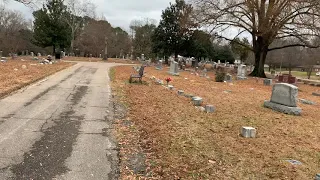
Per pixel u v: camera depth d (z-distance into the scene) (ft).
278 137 25.07
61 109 30.86
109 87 48.60
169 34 149.18
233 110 35.68
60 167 16.61
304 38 101.86
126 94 42.16
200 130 24.98
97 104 34.47
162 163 17.61
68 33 166.40
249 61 204.85
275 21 96.07
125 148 20.18
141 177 15.89
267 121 31.07
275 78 106.22
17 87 41.78
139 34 221.46
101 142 21.21
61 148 19.54
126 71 84.23
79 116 28.37
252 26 105.91
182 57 145.59
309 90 77.30
